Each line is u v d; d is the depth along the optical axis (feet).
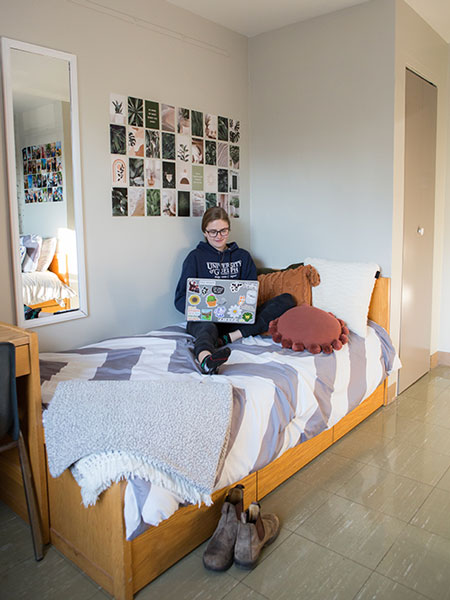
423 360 11.37
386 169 9.14
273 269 11.02
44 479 5.69
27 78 7.06
